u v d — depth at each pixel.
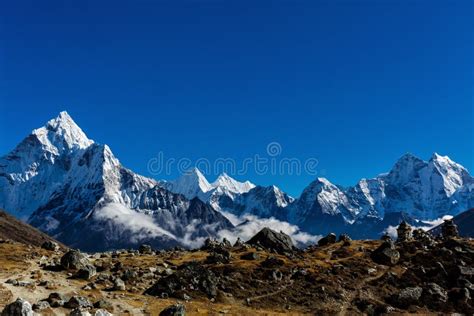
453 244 169.00
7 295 100.69
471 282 145.50
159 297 122.44
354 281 145.75
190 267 136.25
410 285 144.62
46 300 99.25
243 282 138.25
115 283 126.06
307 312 127.44
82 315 81.75
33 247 170.50
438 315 130.25
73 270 135.75
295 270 148.25
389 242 166.38
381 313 129.75
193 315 107.75
